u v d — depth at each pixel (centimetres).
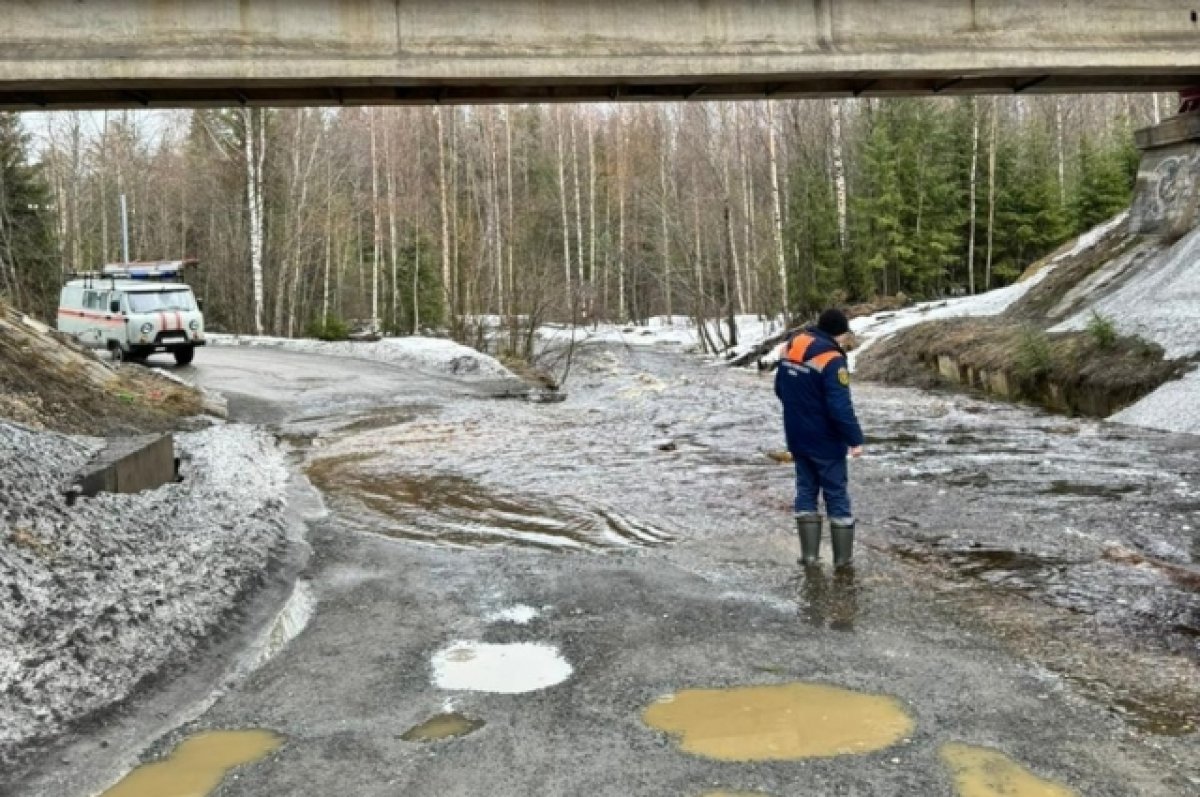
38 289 4247
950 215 3972
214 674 526
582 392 2367
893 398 1920
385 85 1600
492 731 445
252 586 660
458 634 585
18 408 1234
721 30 1638
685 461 1240
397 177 5184
